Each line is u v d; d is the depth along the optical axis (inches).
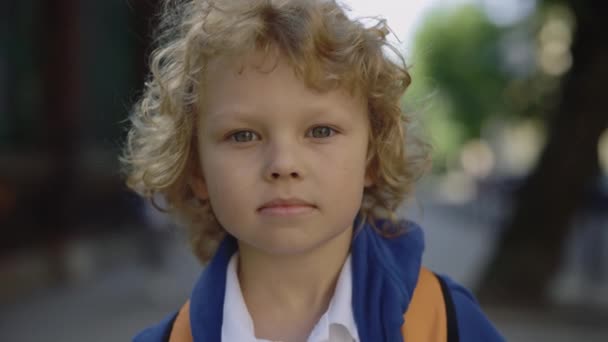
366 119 47.7
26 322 259.4
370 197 53.9
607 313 270.2
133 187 60.9
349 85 45.2
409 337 47.8
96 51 389.4
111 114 407.5
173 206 56.4
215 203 45.7
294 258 48.2
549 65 310.0
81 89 354.0
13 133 327.6
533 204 277.7
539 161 281.6
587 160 273.6
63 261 338.6
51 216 339.0
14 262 309.6
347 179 44.7
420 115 60.5
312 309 48.6
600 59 267.7
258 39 43.4
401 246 52.3
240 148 44.3
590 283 341.4
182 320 52.8
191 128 49.5
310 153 43.7
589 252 346.0
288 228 43.2
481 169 1101.1
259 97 43.2
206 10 47.6
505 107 354.3
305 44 43.3
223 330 49.1
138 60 427.2
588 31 268.2
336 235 45.7
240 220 44.1
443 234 628.4
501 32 450.3
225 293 50.4
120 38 421.1
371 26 48.6
